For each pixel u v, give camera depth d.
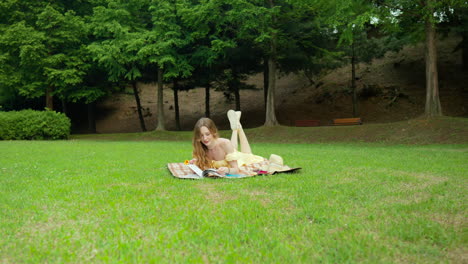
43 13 23.19
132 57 23.34
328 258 2.54
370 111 28.95
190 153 11.48
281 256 2.56
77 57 24.98
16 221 3.51
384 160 8.85
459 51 32.84
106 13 23.58
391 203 4.16
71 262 2.53
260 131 23.12
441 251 2.69
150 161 8.91
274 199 4.35
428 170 6.88
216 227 3.20
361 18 16.28
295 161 8.71
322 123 28.62
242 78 29.36
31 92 24.78
